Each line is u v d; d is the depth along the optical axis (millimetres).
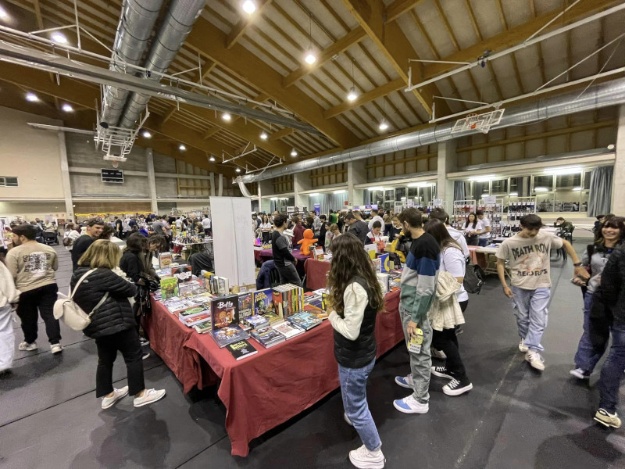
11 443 1562
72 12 6215
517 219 6117
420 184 11688
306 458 1420
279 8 5777
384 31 5594
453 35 5988
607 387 1521
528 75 6973
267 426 1488
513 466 1337
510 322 2973
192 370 1818
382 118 9883
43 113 13984
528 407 1721
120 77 5457
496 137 9648
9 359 2186
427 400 1710
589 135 8008
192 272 3316
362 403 1279
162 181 18297
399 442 1494
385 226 6812
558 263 5688
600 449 1413
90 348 2680
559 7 4945
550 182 8586
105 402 1819
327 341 1781
